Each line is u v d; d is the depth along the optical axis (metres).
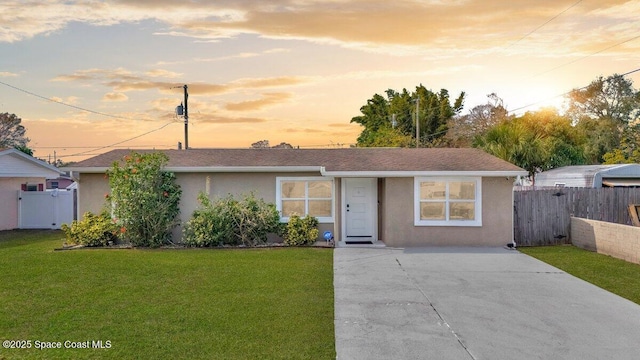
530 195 15.74
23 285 9.70
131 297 8.87
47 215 20.84
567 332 7.30
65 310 8.05
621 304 8.78
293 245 14.81
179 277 10.48
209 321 7.52
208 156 17.22
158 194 15.02
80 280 10.16
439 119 52.06
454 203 15.16
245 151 18.20
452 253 13.73
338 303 8.69
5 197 20.34
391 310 8.34
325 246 14.65
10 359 5.97
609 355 6.41
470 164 15.54
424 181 15.07
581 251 14.41
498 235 14.99
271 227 15.09
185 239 15.05
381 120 57.16
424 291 9.61
